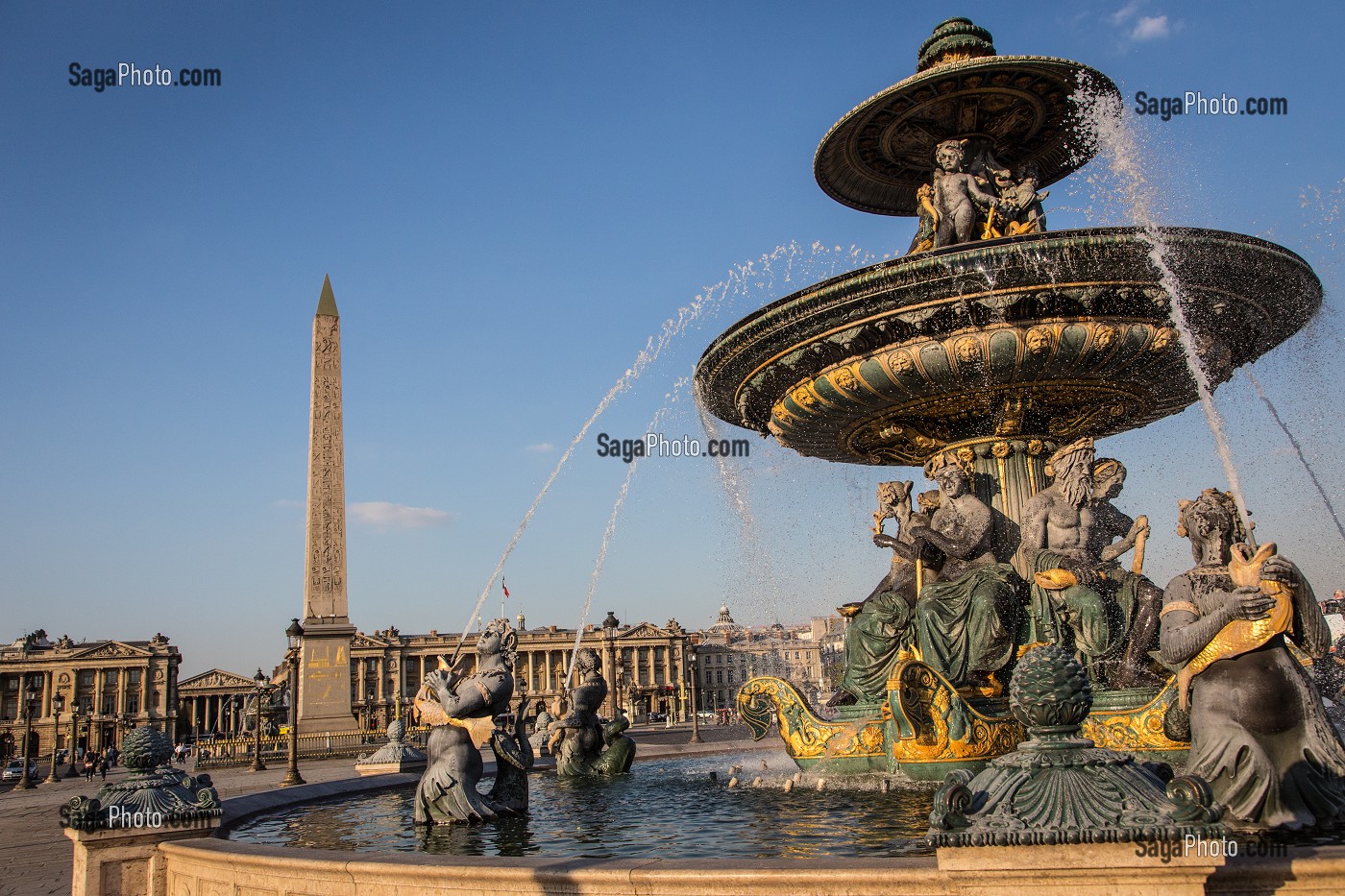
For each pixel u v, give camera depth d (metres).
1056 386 9.88
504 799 8.76
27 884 10.95
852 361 9.81
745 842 6.57
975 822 3.73
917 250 11.27
